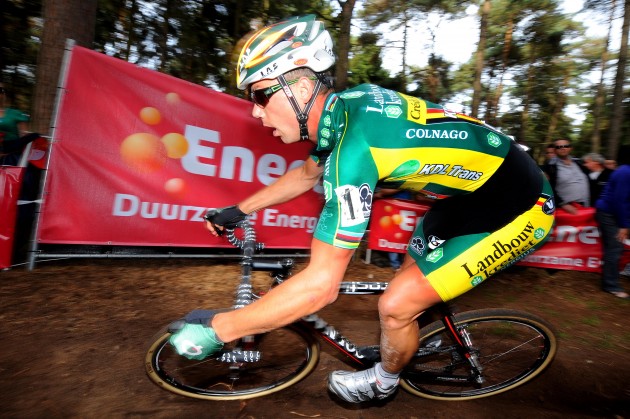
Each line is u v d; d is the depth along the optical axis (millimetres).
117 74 3252
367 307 3137
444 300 1522
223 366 2070
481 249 1497
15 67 14570
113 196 3348
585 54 24453
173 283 3369
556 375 2330
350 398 1770
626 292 4137
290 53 1197
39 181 3686
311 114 1262
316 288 1237
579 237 4449
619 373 2439
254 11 14328
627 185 3729
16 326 2436
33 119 4395
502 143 1509
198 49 14906
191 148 3539
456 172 1412
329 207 1239
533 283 4230
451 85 24719
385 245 4152
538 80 25781
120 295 3035
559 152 4492
